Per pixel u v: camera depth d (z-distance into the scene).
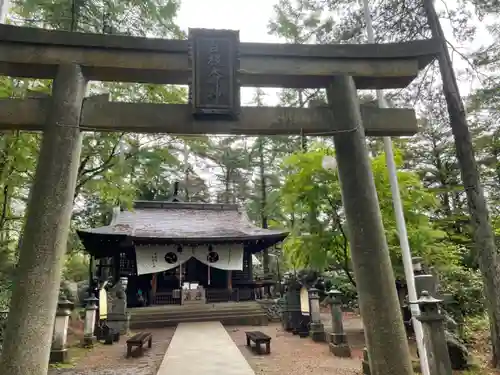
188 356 8.30
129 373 7.32
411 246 8.40
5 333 3.11
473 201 6.75
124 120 3.96
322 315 15.43
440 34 7.45
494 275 6.39
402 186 8.57
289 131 4.22
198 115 4.04
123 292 12.59
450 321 7.03
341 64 4.41
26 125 3.85
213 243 17.81
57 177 3.54
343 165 4.08
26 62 3.90
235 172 27.81
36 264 3.25
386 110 4.45
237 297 18.02
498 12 7.79
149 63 4.11
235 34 4.21
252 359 8.20
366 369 6.63
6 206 8.87
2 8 5.53
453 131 7.11
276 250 23.02
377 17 8.46
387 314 3.57
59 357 7.98
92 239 15.41
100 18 8.52
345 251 9.14
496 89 7.93
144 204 20.69
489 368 6.25
